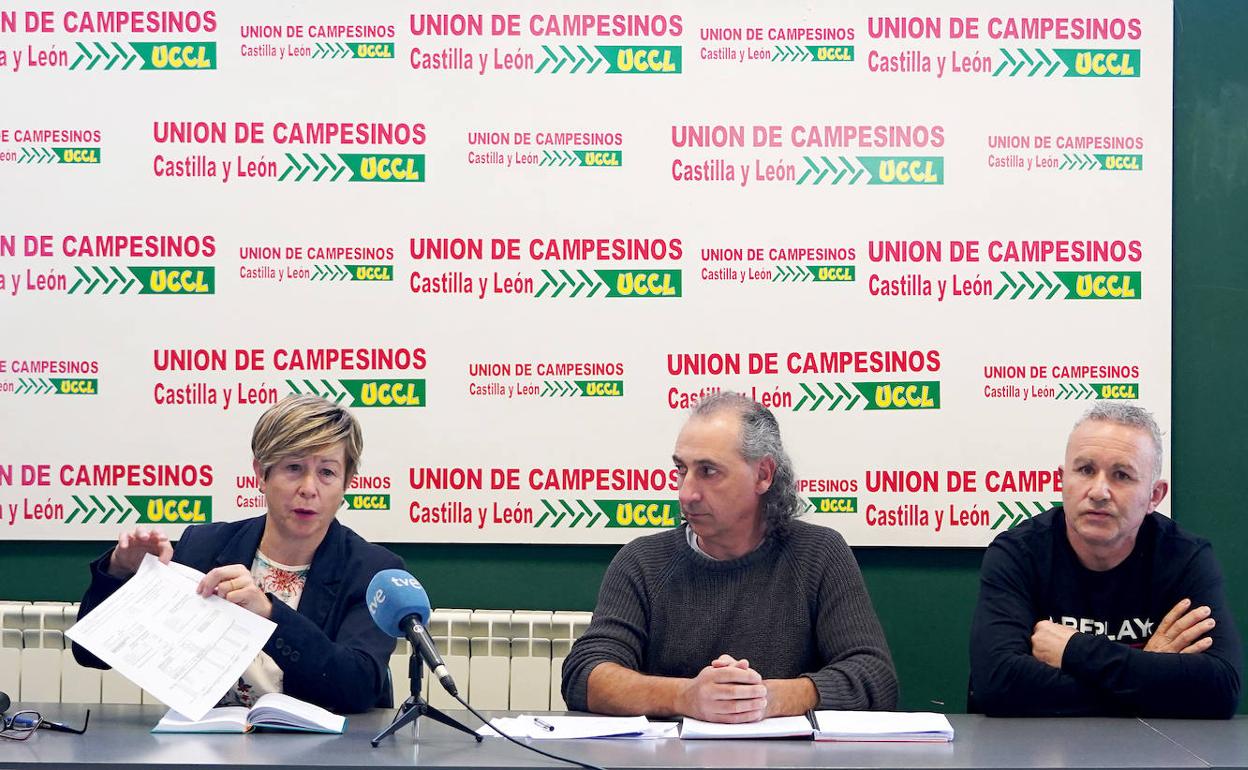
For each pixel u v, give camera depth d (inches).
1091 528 83.4
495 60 114.1
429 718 75.9
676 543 87.1
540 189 113.8
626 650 82.2
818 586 84.6
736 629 84.2
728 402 85.7
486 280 113.9
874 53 113.3
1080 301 112.7
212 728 70.7
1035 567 87.6
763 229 113.4
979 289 113.0
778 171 113.4
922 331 113.0
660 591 85.4
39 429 113.0
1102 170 112.7
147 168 113.8
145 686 68.2
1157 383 112.2
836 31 113.4
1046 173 113.0
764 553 85.7
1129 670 76.9
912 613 114.1
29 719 71.7
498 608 114.7
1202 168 114.7
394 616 69.9
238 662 70.7
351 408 113.5
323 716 72.8
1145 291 112.3
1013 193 113.0
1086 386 112.5
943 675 113.7
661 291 113.5
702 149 113.7
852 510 112.7
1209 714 76.9
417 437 113.4
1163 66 112.7
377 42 114.2
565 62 114.0
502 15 114.0
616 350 113.5
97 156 113.7
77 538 113.0
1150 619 85.7
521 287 113.8
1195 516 113.9
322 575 83.5
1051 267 112.7
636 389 113.4
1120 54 113.0
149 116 113.8
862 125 113.3
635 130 113.8
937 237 113.0
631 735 70.7
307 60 114.2
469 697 110.3
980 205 113.0
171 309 113.5
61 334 113.3
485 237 113.8
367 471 113.3
